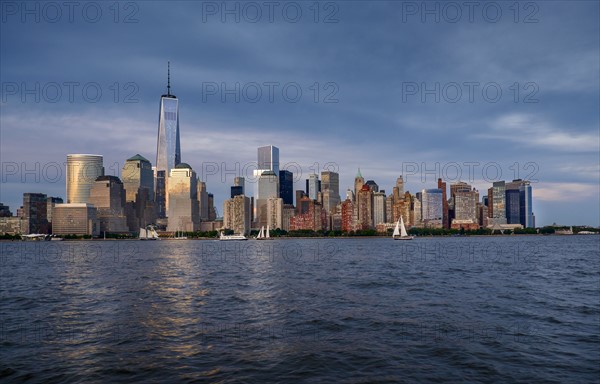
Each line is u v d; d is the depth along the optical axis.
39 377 29.58
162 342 37.66
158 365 31.73
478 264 127.81
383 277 89.75
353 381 28.84
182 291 69.94
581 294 64.12
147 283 82.12
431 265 124.12
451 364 31.73
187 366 31.55
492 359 32.66
